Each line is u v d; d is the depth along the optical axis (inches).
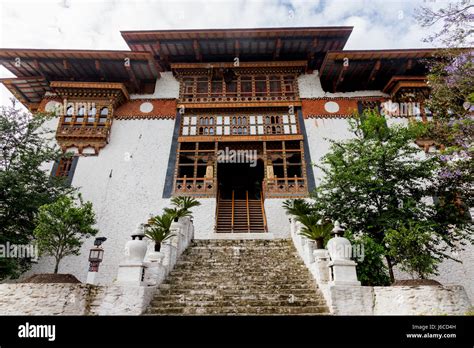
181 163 671.1
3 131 445.4
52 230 319.0
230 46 686.5
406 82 622.8
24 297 213.8
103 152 613.9
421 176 353.1
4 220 409.1
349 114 643.5
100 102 643.5
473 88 307.4
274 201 570.9
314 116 655.8
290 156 623.8
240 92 691.4
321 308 231.1
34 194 431.2
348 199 358.3
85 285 229.9
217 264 336.2
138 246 257.0
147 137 636.7
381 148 348.2
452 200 355.6
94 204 562.3
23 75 666.8
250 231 550.3
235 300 246.4
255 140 625.3
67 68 634.2
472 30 290.8
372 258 285.9
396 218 319.3
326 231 302.7
